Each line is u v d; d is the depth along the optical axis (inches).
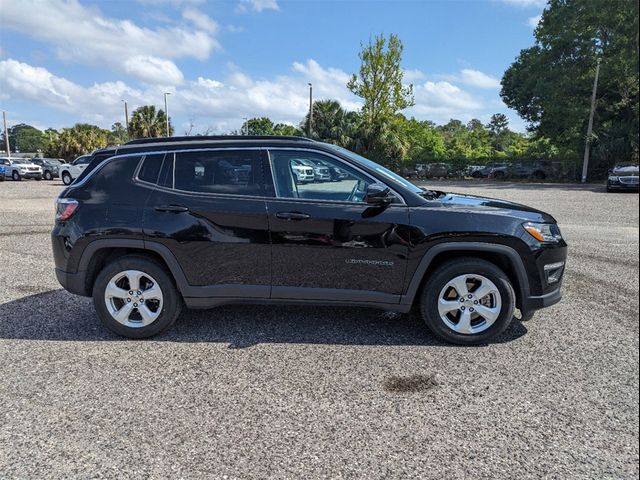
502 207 158.2
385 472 92.4
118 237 154.4
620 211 520.7
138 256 157.4
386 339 158.2
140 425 108.1
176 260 153.5
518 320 176.2
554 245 150.7
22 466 93.8
